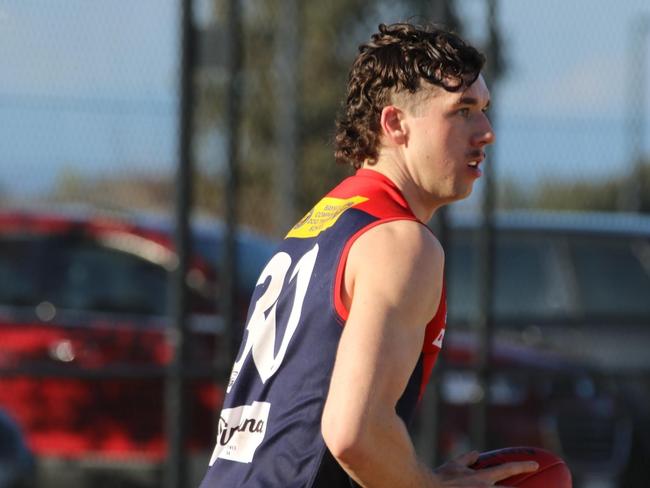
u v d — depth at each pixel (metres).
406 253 9.08
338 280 9.25
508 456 10.38
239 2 21.34
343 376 8.75
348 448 8.62
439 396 21.72
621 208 30.16
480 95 9.87
